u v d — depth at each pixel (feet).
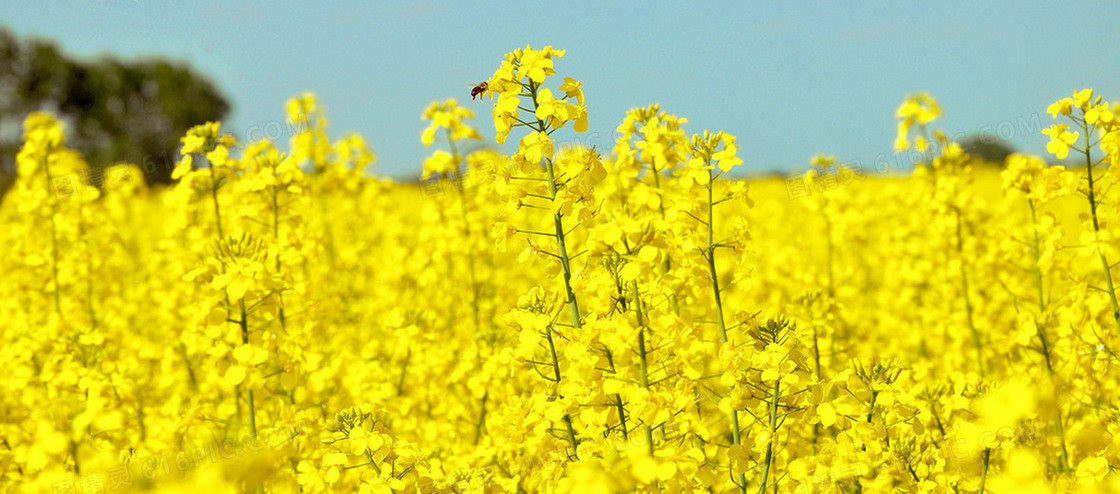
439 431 18.56
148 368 20.27
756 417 11.04
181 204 18.04
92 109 94.68
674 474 9.53
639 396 9.94
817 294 18.06
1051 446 12.60
